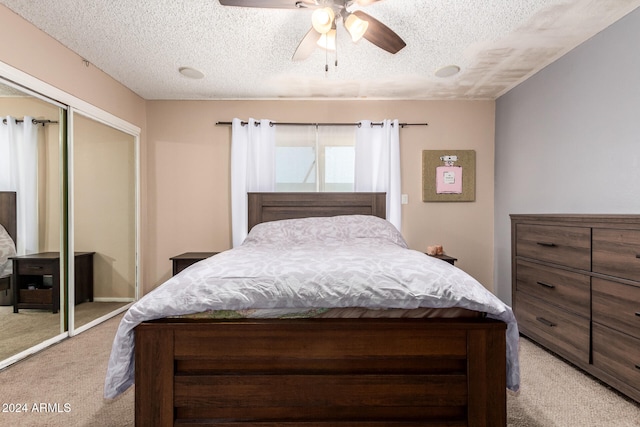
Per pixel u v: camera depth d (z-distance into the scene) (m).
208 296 1.32
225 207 3.77
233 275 1.39
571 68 2.62
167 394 1.29
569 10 2.12
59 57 2.56
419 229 3.79
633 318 1.70
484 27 2.34
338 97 3.74
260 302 1.32
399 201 3.68
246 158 3.71
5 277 2.30
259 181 3.68
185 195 3.77
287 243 2.76
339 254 1.76
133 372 1.36
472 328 1.29
